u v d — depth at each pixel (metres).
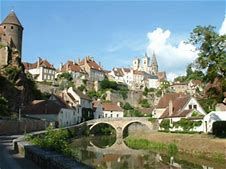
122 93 161.62
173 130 77.44
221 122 55.28
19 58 101.12
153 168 36.94
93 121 101.00
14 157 28.28
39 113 94.25
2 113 73.44
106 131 111.69
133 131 105.94
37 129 77.62
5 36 105.56
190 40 43.53
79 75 168.62
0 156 28.78
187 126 71.19
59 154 21.34
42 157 21.31
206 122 65.69
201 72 44.56
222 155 42.88
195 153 47.59
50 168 18.67
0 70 93.06
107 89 162.50
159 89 175.12
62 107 99.44
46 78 162.88
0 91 87.75
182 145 52.47
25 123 70.12
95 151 54.53
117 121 100.31
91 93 156.38
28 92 102.38
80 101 121.81
